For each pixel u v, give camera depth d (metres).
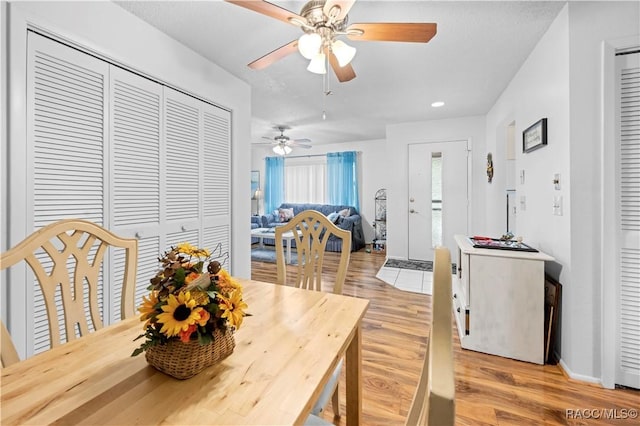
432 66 2.70
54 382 0.71
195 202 2.51
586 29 1.73
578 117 1.75
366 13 1.90
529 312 1.97
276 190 7.65
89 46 1.72
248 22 2.03
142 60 2.01
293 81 3.04
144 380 0.72
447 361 0.29
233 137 2.89
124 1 1.81
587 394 1.63
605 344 1.70
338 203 6.83
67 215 1.66
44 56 1.55
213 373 0.75
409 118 4.57
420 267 4.51
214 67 2.63
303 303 1.26
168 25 2.07
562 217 1.90
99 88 1.80
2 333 0.86
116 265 1.90
